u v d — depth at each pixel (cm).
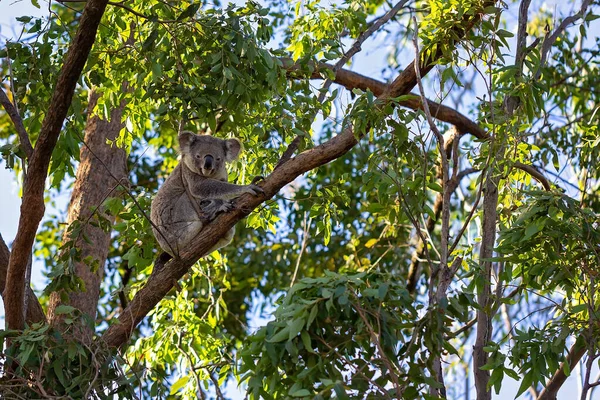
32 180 642
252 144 927
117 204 789
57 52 789
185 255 738
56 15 755
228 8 759
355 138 707
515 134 757
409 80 775
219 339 920
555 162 866
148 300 735
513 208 827
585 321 657
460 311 567
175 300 956
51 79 758
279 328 552
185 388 870
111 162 980
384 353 545
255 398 551
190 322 926
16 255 650
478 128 1121
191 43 769
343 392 503
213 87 758
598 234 672
